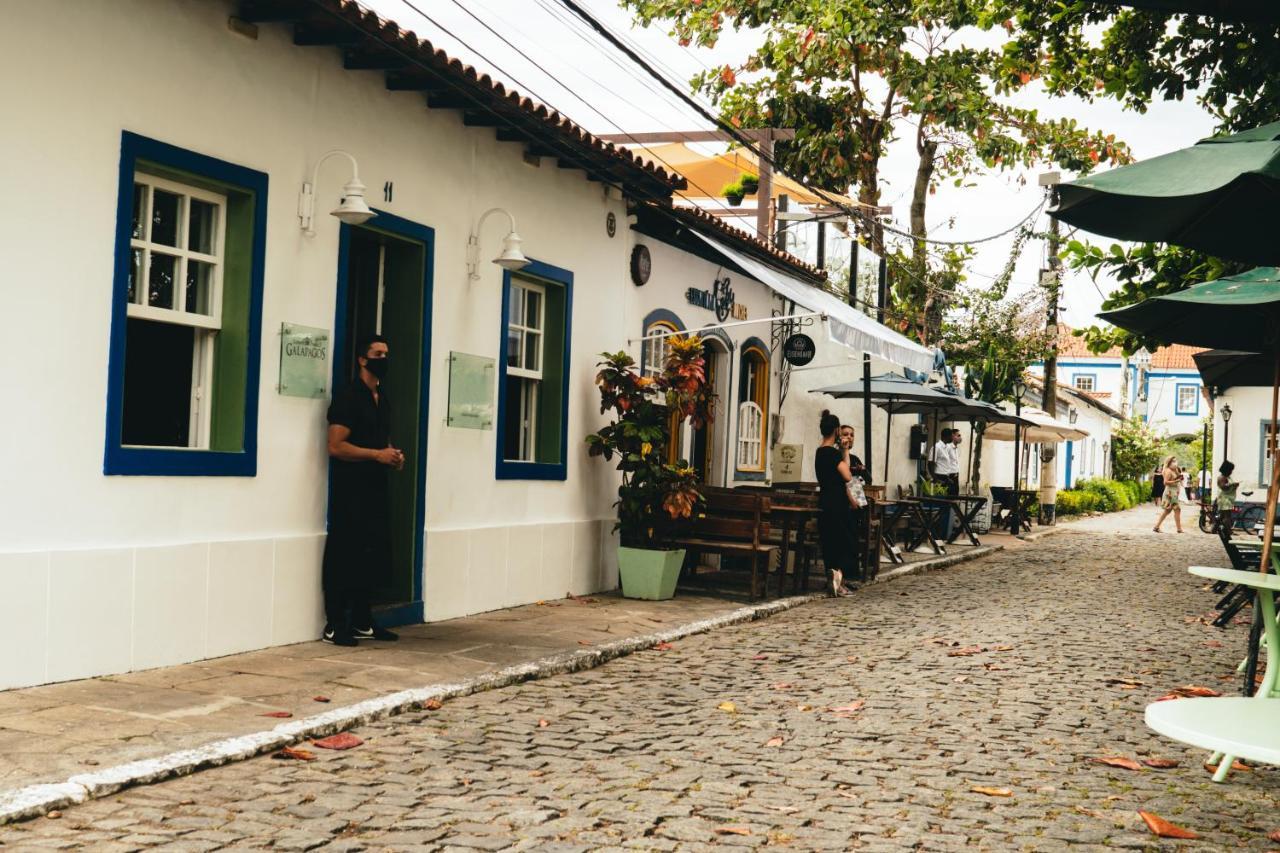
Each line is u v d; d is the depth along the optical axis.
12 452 6.26
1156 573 17.98
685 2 25.53
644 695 7.49
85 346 6.63
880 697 7.61
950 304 27.31
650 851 4.48
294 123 8.16
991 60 25.56
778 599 12.35
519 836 4.58
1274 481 7.19
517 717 6.67
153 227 7.31
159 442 7.46
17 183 6.23
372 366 8.50
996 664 8.97
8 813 4.41
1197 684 8.42
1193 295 7.39
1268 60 12.15
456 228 10.01
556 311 11.79
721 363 15.82
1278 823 5.10
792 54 25.62
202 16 7.34
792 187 21.64
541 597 11.44
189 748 5.39
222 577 7.59
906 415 24.95
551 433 11.84
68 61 6.47
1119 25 13.23
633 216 13.09
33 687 6.36
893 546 19.14
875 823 4.92
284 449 8.16
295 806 4.83
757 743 6.27
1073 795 5.45
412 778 5.34
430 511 9.75
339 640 8.35
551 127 10.05
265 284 7.95
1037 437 29.47
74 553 6.55
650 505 11.93
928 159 28.36
